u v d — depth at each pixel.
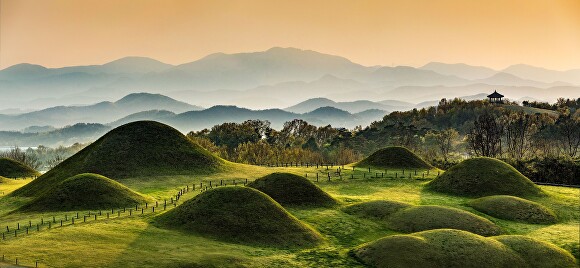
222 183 92.00
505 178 82.50
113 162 100.25
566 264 47.31
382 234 58.09
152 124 115.62
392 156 112.38
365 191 84.19
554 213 67.31
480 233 57.31
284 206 68.25
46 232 52.50
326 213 65.56
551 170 102.12
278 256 48.97
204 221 56.81
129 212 65.06
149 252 46.72
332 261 48.06
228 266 44.41
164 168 100.75
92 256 44.66
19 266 41.12
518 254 48.09
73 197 70.12
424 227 58.69
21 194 88.81
